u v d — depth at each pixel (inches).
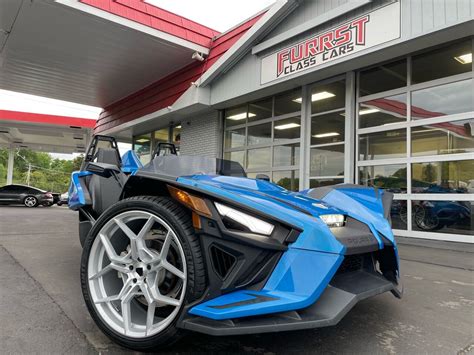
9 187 695.1
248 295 64.2
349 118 256.1
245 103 351.3
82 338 78.0
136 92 475.2
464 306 102.8
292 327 59.7
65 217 413.4
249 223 67.3
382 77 243.6
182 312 65.1
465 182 204.8
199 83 342.6
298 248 64.7
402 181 232.5
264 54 289.9
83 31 312.2
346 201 90.4
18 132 827.4
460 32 191.2
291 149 305.9
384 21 210.4
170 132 451.2
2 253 171.5
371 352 73.7
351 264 78.6
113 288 80.3
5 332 80.0
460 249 188.4
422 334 83.2
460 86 208.1
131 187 82.3
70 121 700.7
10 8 277.6
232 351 73.2
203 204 68.5
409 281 129.4
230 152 367.2
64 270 139.5
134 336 70.3
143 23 306.8
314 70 251.3
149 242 78.0
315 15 249.6
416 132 227.1
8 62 395.5
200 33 343.9
